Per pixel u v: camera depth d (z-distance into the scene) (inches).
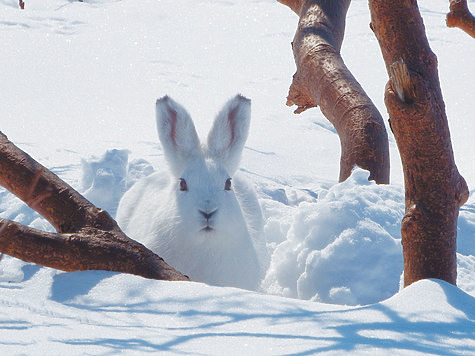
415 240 310.0
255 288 428.8
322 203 429.4
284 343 222.7
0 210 544.4
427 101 292.5
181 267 418.0
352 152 520.1
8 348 206.1
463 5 562.9
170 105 441.1
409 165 308.7
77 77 1180.5
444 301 267.0
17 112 923.4
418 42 316.2
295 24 1809.8
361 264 395.2
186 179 422.6
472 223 490.6
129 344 218.7
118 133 858.1
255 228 473.4
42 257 323.0
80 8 1946.4
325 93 567.5
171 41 1589.6
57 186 359.9
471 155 909.8
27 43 1434.5
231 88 1206.9
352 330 236.4
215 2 2068.2
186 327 245.0
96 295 291.7
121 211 499.8
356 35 1673.2
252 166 764.0
